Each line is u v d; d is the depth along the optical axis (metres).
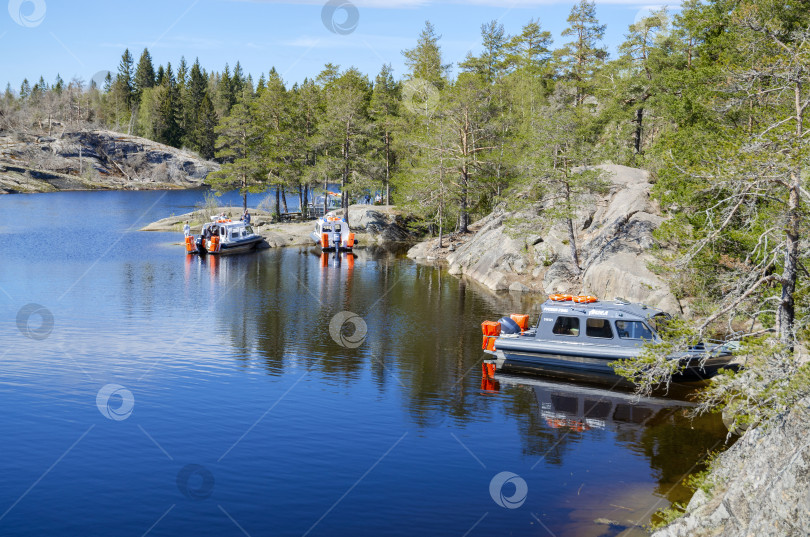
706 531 9.90
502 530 11.52
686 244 21.45
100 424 16.41
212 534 11.30
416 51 85.00
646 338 20.42
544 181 37.12
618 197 37.31
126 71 171.38
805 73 13.71
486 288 38.25
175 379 20.33
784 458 9.09
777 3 23.53
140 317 29.25
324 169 69.31
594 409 18.05
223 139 77.00
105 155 144.25
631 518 11.97
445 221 58.16
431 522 11.84
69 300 32.81
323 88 85.94
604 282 31.17
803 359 11.52
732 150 13.93
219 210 75.56
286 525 11.68
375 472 13.92
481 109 56.84
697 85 27.77
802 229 13.66
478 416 17.45
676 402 18.53
